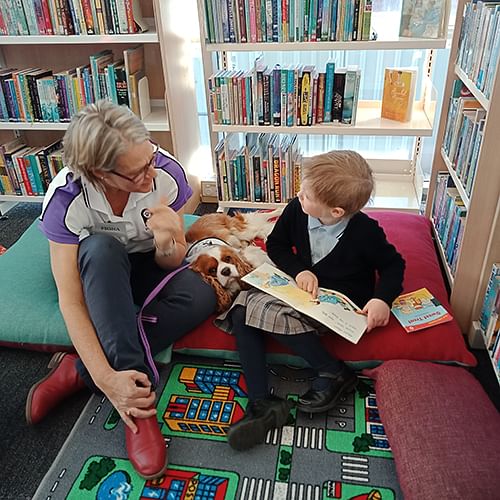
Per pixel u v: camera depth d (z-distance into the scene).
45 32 2.15
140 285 1.55
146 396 1.24
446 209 1.91
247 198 2.33
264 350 1.45
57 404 1.44
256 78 2.04
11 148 2.53
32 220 2.56
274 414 1.30
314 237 1.48
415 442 1.16
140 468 1.22
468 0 1.76
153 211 1.39
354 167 1.33
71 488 1.23
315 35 1.95
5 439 1.37
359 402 1.42
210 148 2.69
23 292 1.68
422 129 2.04
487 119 1.35
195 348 1.54
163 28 2.04
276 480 1.22
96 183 1.26
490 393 1.48
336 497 1.18
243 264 1.61
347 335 1.33
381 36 1.99
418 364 1.37
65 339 1.54
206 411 1.41
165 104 2.38
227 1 1.94
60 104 2.32
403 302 1.57
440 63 2.35
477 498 1.04
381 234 1.46
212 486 1.21
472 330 1.63
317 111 2.10
